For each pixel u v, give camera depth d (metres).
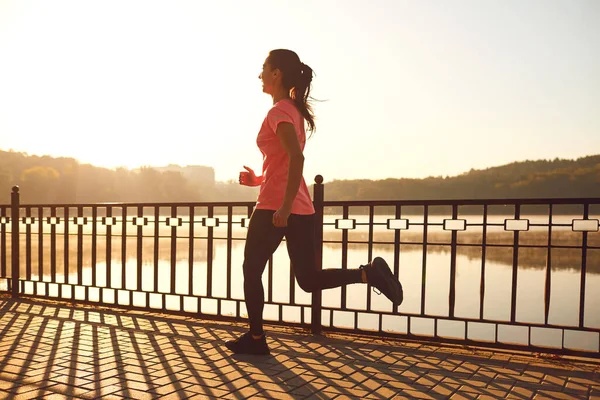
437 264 30.80
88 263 19.64
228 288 4.50
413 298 17.97
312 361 3.23
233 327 4.25
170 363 3.16
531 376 2.93
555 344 12.19
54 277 5.53
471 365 3.15
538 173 145.25
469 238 46.84
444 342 3.67
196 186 135.12
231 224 4.48
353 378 2.88
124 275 5.07
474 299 17.84
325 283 3.11
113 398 2.54
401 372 3.00
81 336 3.90
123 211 5.07
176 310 4.76
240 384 2.76
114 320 4.52
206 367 3.08
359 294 17.84
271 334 4.04
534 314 15.31
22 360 3.21
